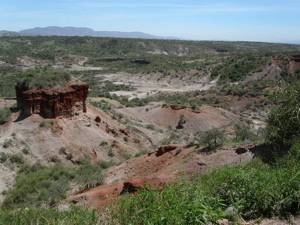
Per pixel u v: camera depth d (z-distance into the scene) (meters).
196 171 19.53
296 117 16.42
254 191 8.11
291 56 131.75
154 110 79.06
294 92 17.16
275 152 14.95
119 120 64.31
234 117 78.50
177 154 24.91
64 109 51.44
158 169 24.36
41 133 47.59
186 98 103.06
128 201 7.79
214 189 8.61
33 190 30.08
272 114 17.67
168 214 6.57
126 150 51.06
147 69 165.25
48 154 45.09
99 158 47.31
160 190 8.52
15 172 40.16
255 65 132.12
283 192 8.06
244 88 106.81
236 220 7.41
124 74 160.25
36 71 53.72
